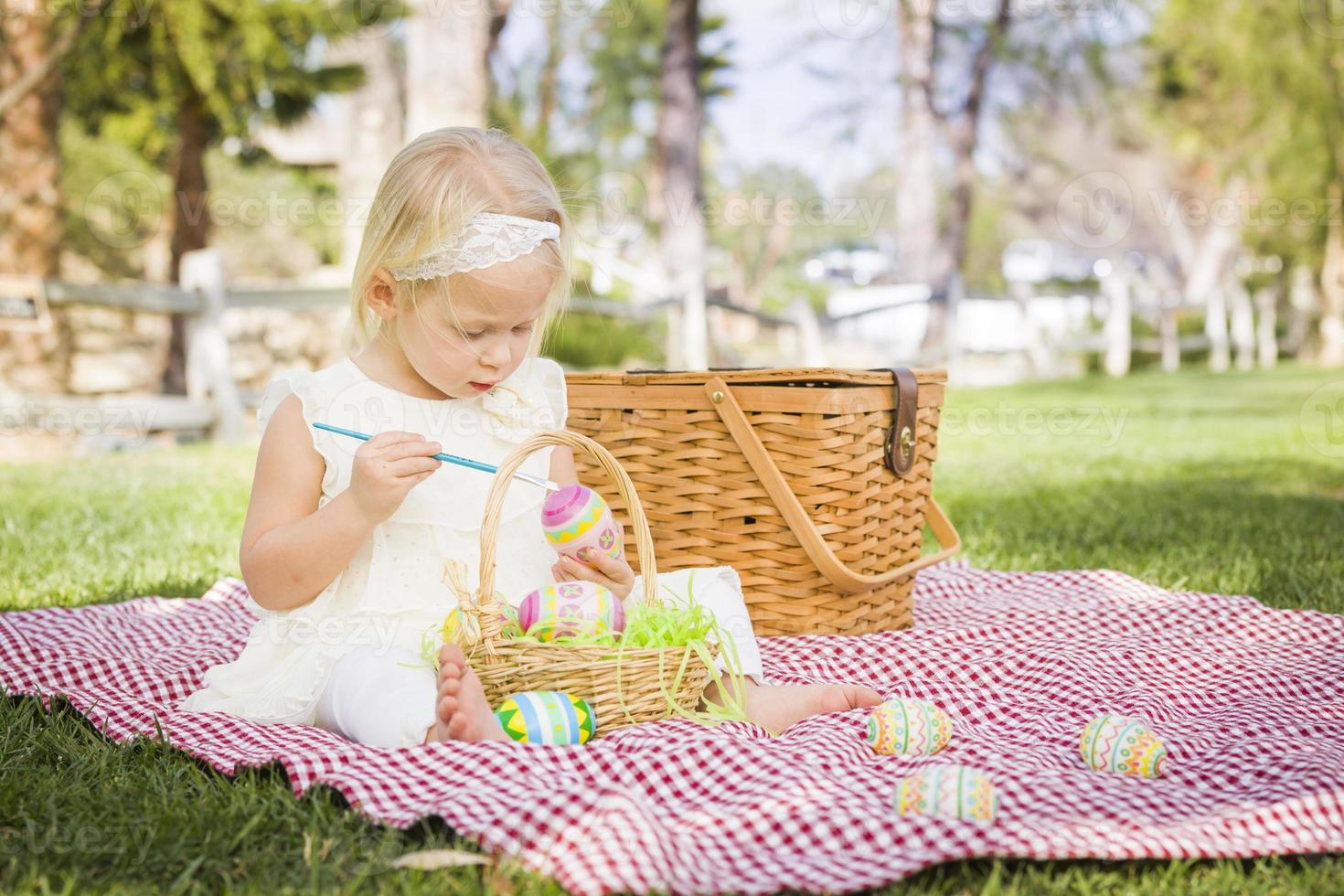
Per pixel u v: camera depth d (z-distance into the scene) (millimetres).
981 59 17000
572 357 12633
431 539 2000
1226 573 3371
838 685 2033
